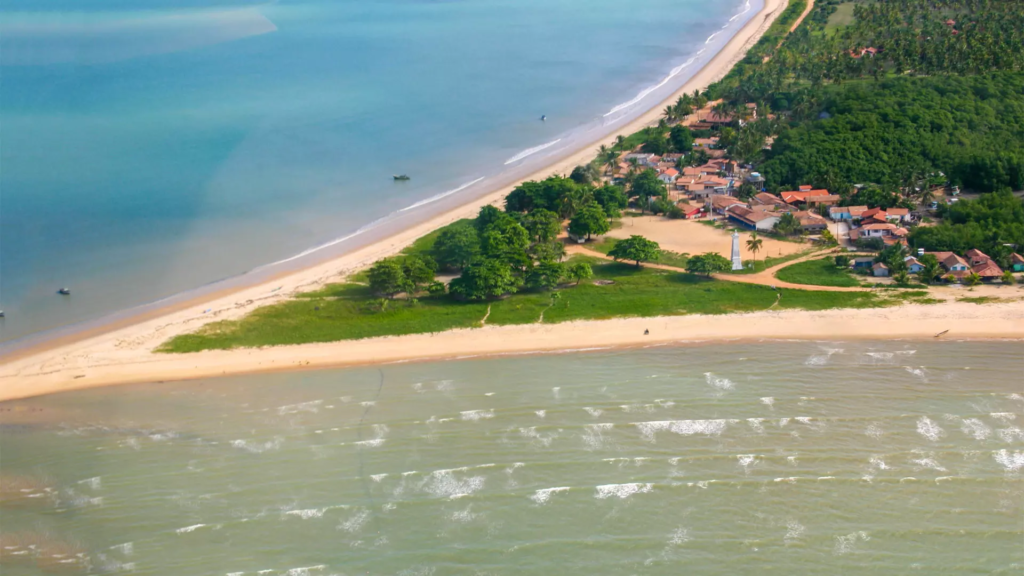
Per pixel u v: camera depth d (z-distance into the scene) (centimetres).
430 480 11681
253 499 11381
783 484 11469
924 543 10481
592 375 14288
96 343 15838
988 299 16575
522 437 12550
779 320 16050
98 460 12269
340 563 10325
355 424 12975
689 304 16812
